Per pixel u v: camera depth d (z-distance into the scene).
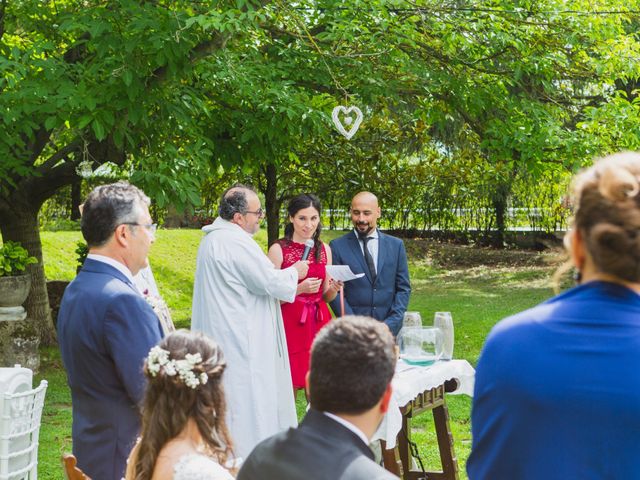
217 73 7.82
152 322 2.78
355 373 1.65
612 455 1.56
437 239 19.75
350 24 7.94
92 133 7.71
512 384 1.64
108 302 2.72
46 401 7.33
